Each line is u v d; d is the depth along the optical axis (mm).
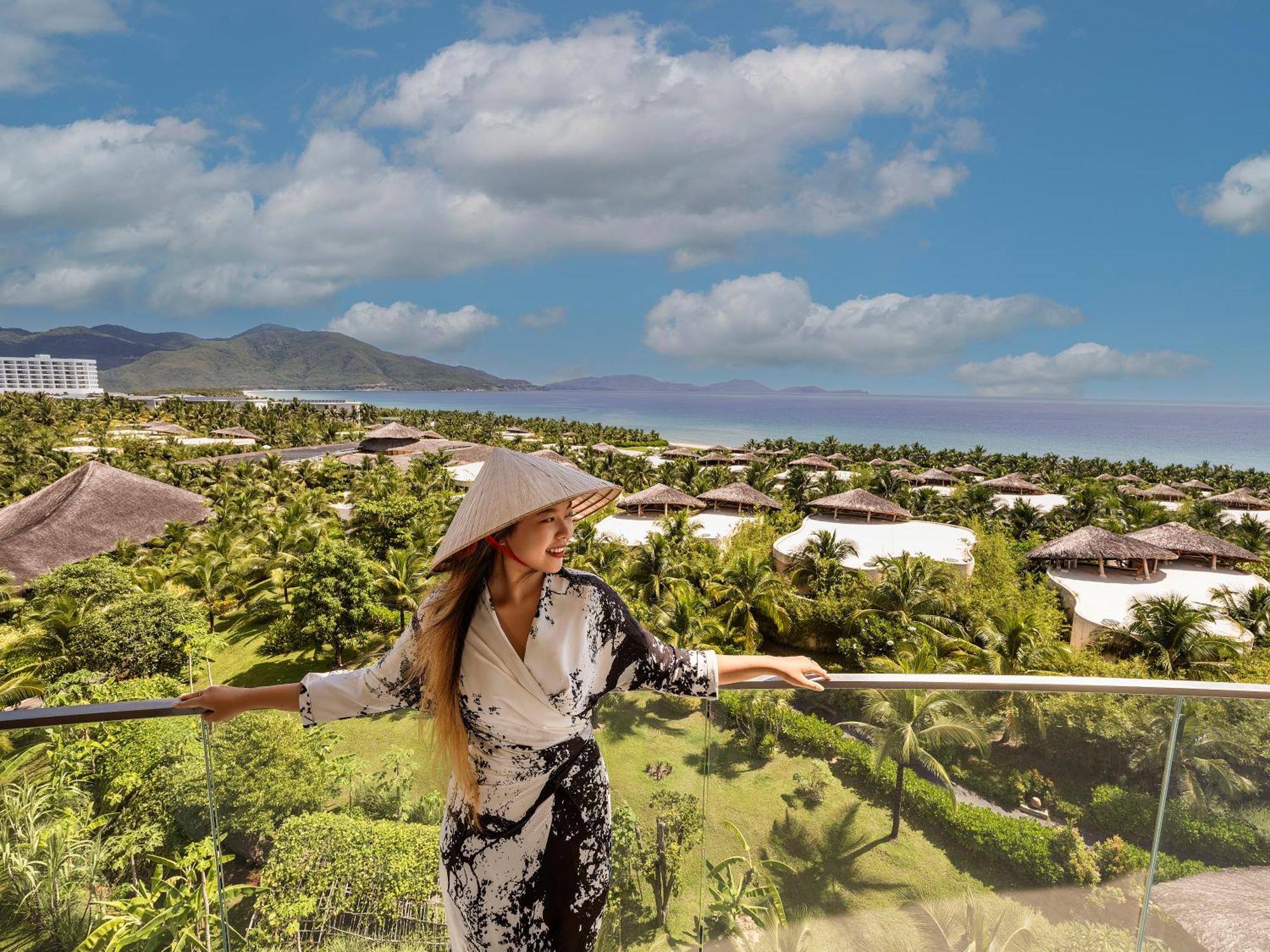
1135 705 1739
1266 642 22797
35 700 20781
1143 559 28625
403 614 26484
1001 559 29875
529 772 1150
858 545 31906
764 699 1711
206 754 1659
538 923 1169
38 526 34312
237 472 55062
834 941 1713
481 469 1147
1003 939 1711
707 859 1713
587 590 1165
